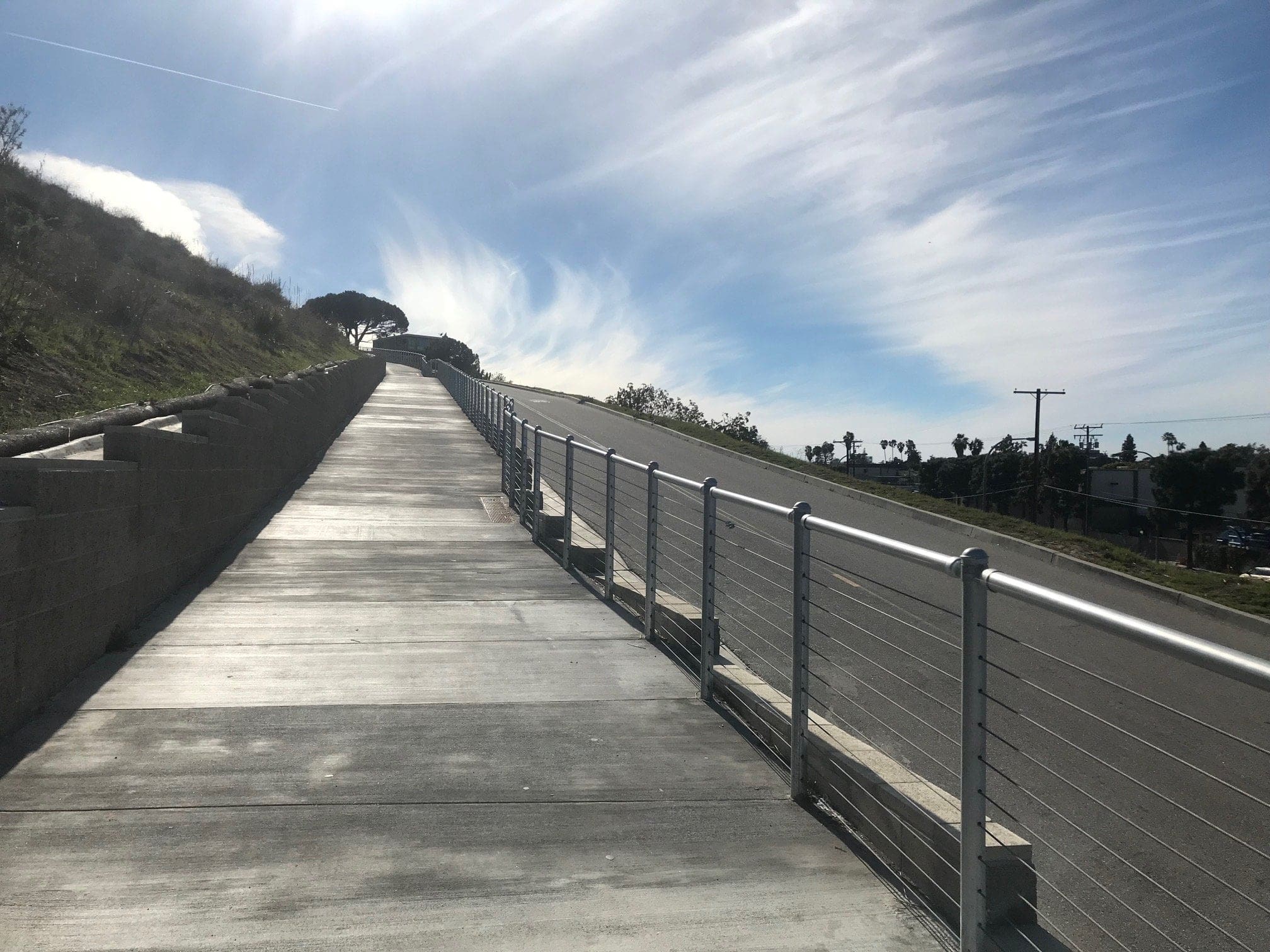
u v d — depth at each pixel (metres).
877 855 4.40
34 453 10.68
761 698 5.99
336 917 3.79
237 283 40.28
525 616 9.14
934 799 4.14
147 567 8.70
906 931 3.75
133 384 16.94
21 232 21.27
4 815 4.65
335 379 28.61
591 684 7.04
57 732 5.77
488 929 3.72
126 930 3.66
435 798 4.97
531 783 5.19
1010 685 7.96
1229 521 43.94
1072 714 7.27
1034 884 3.47
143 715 6.12
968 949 3.41
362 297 95.38
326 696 6.63
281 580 10.44
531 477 14.97
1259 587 13.48
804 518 5.00
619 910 3.89
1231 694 8.15
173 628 8.31
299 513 15.05
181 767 5.31
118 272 25.72
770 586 11.61
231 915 3.79
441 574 11.01
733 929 3.75
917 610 10.70
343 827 4.61
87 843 4.38
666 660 7.68
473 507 16.31
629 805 4.93
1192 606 13.05
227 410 13.17
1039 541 16.67
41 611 6.20
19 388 14.04
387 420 33.25
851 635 9.34
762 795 5.08
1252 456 43.59
